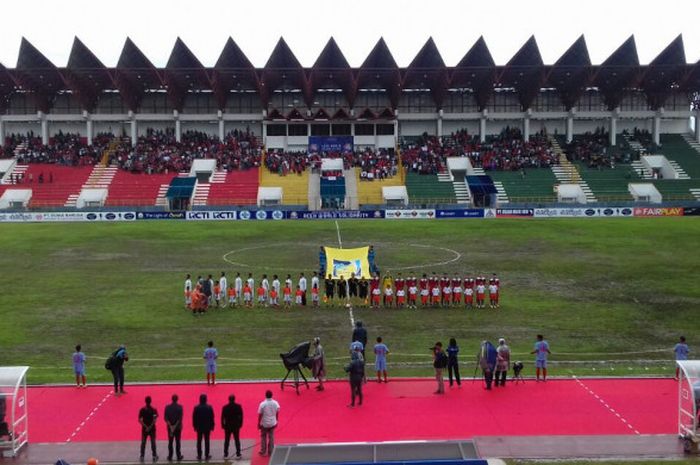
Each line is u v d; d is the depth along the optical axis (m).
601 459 22.81
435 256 62.50
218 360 34.22
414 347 36.34
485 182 102.62
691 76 110.88
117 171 107.62
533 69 109.62
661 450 23.52
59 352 35.75
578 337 38.12
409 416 26.73
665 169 108.88
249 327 40.31
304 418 26.59
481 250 65.75
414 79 114.31
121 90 111.44
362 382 29.80
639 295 47.91
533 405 27.83
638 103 119.44
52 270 57.25
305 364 29.53
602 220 87.94
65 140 117.38
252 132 122.25
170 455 23.20
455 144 115.06
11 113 119.81
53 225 86.62
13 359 34.53
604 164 109.25
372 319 42.00
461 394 29.12
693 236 73.38
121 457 23.50
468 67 109.25
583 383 30.39
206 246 68.94
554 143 116.88
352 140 116.44
